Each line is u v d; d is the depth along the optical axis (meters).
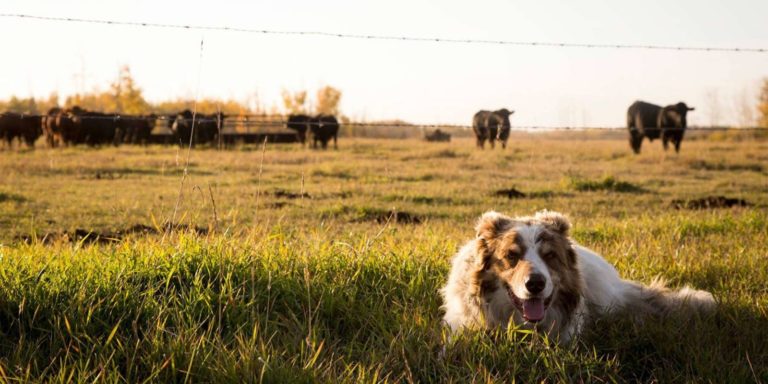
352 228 10.31
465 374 4.37
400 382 4.34
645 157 26.17
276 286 5.41
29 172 18.81
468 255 5.10
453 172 20.14
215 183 17.09
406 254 6.45
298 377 4.03
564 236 4.96
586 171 21.17
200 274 5.40
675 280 6.59
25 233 9.97
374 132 69.88
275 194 14.77
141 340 4.50
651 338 4.92
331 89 74.75
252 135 33.66
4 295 4.70
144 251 5.79
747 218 10.02
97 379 3.94
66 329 4.54
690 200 14.03
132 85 60.78
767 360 4.69
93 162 22.03
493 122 29.80
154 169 20.22
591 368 4.45
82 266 5.35
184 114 32.03
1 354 4.39
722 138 49.53
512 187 16.17
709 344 4.79
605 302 5.44
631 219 10.84
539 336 4.75
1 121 31.69
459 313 5.00
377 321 5.01
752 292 6.10
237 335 4.71
